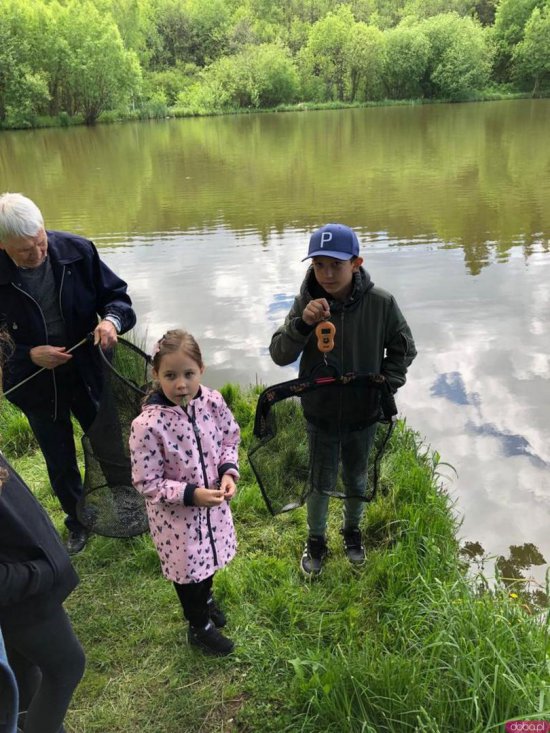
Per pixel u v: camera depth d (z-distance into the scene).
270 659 2.38
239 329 6.31
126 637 2.53
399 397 4.86
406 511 3.19
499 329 6.00
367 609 2.63
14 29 37.78
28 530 1.43
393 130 25.84
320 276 2.34
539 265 7.79
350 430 2.58
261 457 2.59
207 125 34.12
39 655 1.55
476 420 4.54
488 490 3.80
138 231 10.16
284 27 64.88
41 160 19.80
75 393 2.92
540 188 12.13
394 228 9.72
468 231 9.38
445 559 2.95
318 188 13.10
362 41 49.28
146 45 59.34
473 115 32.19
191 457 2.18
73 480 3.05
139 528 2.86
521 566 3.20
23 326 2.67
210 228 10.20
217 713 2.19
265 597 2.68
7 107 37.00
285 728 2.11
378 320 2.46
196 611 2.36
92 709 2.22
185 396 2.14
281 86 49.22
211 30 63.09
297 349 2.46
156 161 18.50
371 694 2.09
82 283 2.77
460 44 48.09
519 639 2.31
